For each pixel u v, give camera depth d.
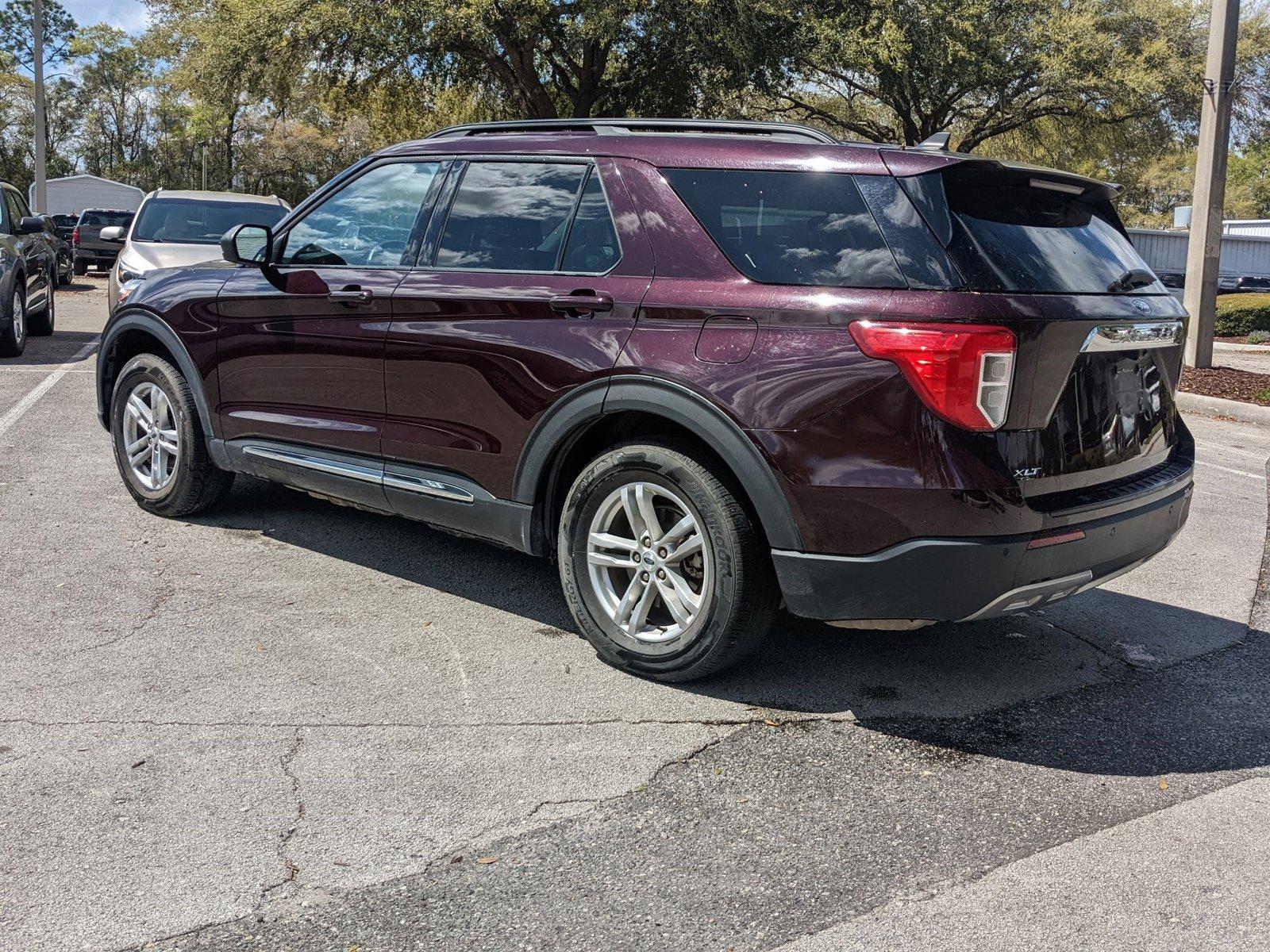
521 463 3.80
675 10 22.00
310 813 2.72
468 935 2.26
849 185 3.29
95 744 3.02
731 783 2.96
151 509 5.35
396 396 4.16
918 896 2.44
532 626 4.09
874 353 3.06
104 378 5.51
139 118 74.44
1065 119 30.64
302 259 4.61
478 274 3.94
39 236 12.52
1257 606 4.70
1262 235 43.97
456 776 2.94
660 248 3.53
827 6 23.36
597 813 2.77
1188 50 28.02
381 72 24.11
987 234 3.19
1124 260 3.60
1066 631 4.30
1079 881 2.51
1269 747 3.28
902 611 3.15
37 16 28.05
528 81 25.12
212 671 3.55
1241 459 8.45
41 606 4.07
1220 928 2.34
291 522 5.34
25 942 2.18
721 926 2.31
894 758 3.13
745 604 3.38
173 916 2.29
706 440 3.30
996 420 3.02
